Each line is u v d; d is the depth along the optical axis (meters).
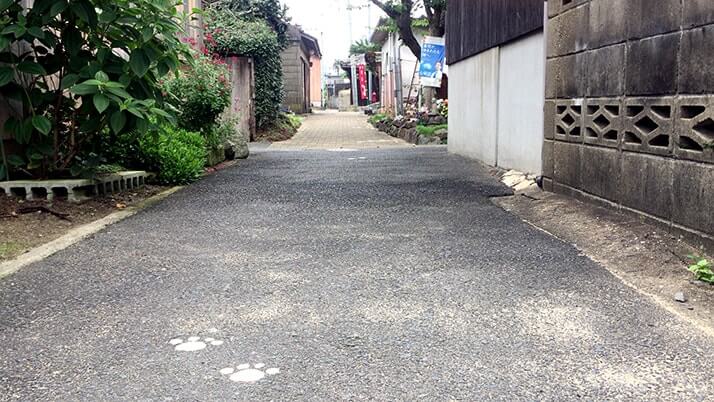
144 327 2.74
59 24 5.24
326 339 2.61
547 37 6.09
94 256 3.88
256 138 15.74
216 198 6.05
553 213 5.11
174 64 5.38
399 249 4.09
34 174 5.60
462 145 10.61
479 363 2.38
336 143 14.81
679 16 3.82
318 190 6.57
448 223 4.89
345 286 3.32
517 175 7.25
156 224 4.83
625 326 2.76
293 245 4.20
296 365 2.37
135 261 3.78
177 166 6.80
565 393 2.15
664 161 4.04
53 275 3.48
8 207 5.03
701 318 2.86
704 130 3.63
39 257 3.82
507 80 8.05
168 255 3.93
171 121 5.37
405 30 17.83
